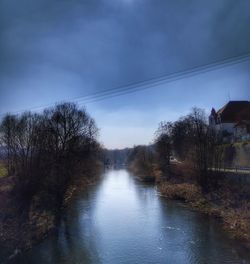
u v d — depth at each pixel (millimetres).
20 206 37562
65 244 30859
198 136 54781
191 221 38344
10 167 50188
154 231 34625
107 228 36375
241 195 42125
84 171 66438
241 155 59156
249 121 78375
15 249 28672
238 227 33188
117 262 26391
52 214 41188
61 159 52094
